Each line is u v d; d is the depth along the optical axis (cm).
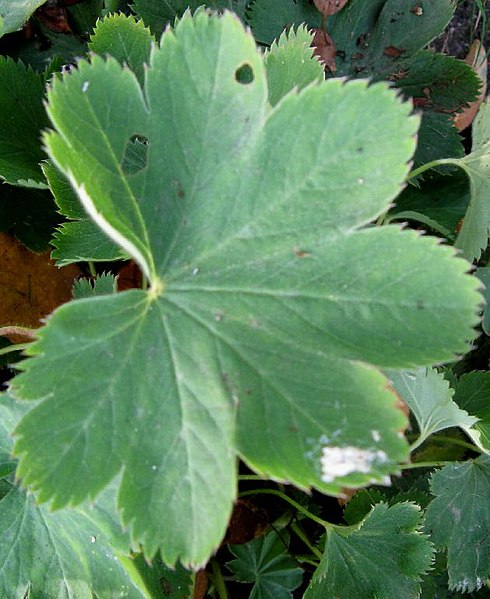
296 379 15
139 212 16
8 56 25
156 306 16
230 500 14
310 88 15
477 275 26
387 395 14
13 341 26
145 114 16
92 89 16
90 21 27
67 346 15
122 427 15
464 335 15
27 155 24
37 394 15
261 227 15
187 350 15
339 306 15
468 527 24
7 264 26
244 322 15
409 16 27
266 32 27
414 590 22
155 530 15
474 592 27
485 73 32
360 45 28
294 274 15
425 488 26
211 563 27
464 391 26
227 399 15
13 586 20
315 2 27
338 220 15
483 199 25
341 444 14
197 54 16
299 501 27
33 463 15
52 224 26
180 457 15
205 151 16
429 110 28
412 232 15
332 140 15
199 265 16
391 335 15
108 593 20
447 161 26
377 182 15
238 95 15
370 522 22
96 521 19
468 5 34
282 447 14
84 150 15
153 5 26
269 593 26
